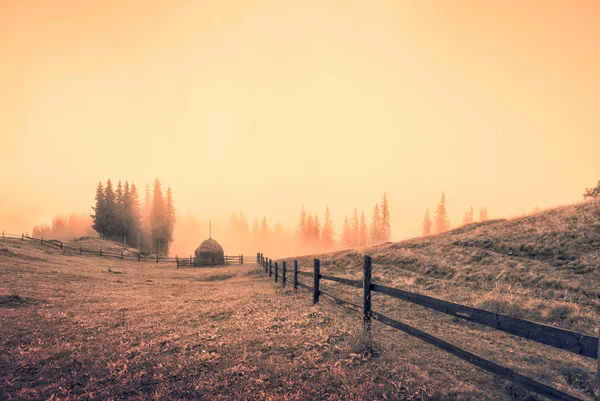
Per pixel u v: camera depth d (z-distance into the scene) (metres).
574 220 13.36
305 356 5.28
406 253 16.97
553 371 4.86
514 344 6.21
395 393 3.93
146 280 19.70
